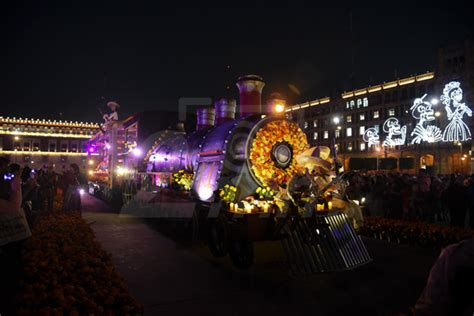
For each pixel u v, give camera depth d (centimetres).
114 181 1895
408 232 947
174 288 624
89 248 664
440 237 877
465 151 5034
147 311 523
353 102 6856
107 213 1655
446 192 1189
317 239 700
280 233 689
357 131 6750
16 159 6238
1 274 631
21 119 6278
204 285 639
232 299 570
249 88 1038
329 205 763
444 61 5416
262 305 545
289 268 671
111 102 2027
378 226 1033
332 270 681
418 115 5700
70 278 494
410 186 1411
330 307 534
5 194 659
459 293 187
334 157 801
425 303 200
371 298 568
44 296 400
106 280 501
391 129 6028
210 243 862
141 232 1171
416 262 771
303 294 590
